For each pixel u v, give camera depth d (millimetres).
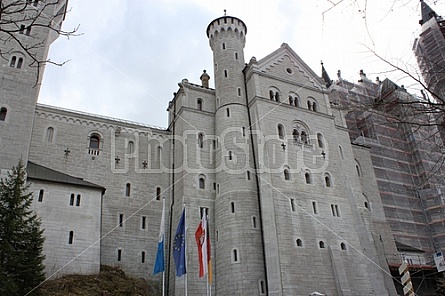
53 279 32750
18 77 40688
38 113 43750
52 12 46000
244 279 36562
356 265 40969
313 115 49750
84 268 34938
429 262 53781
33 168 38625
